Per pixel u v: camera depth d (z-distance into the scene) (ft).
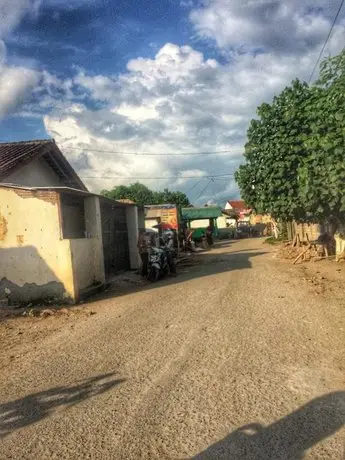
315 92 35.83
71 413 13.97
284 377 15.67
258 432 12.05
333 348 18.57
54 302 35.04
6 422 13.66
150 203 176.65
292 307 27.12
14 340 24.03
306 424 12.31
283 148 38.04
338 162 29.76
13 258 35.81
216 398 14.29
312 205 37.27
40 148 48.26
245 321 24.26
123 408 14.06
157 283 45.44
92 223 42.27
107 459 11.21
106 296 38.47
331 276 38.83
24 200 35.60
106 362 18.78
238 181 50.55
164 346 20.56
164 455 11.25
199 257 76.02
